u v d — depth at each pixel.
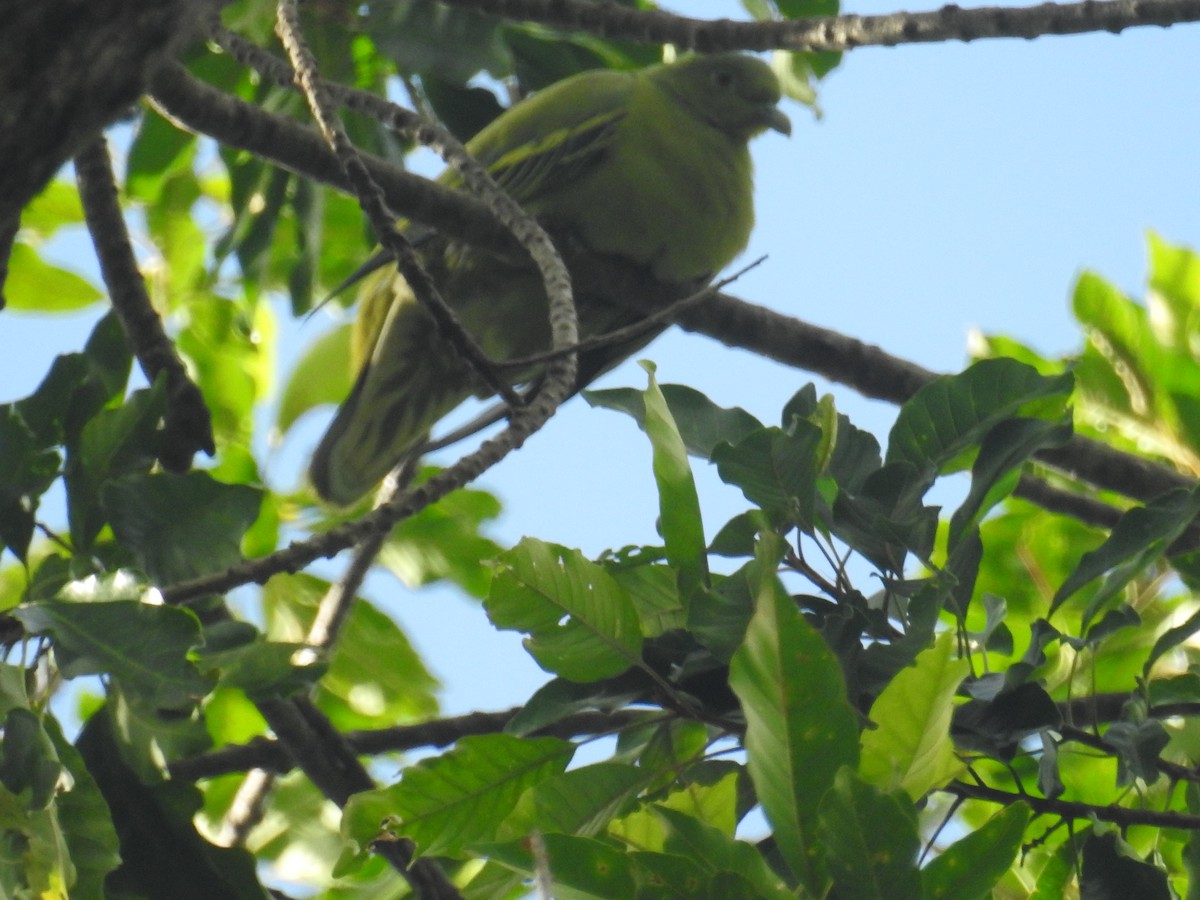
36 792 4.62
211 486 5.47
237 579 4.52
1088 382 9.35
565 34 10.60
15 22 2.79
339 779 6.66
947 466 6.13
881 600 5.85
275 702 6.50
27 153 2.91
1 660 5.06
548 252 5.94
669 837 4.23
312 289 9.65
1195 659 7.31
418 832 5.00
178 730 5.49
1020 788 5.06
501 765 5.02
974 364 5.68
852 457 5.77
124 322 7.22
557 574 4.93
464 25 8.75
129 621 4.53
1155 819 4.99
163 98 6.76
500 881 5.84
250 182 9.55
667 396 5.91
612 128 9.98
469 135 10.29
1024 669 5.03
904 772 4.32
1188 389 9.13
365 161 7.45
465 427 6.46
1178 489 5.35
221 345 10.50
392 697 9.45
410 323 9.66
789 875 5.13
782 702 3.89
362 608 9.44
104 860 5.03
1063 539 8.39
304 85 5.74
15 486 5.66
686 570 5.09
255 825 8.27
